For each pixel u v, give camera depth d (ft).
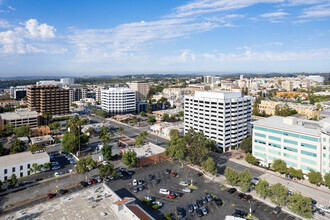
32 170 418.72
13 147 523.70
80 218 258.78
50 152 544.21
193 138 462.19
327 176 353.92
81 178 405.39
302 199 281.74
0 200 329.72
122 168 444.96
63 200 301.02
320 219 288.51
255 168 452.35
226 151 554.05
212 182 391.04
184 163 476.54
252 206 317.42
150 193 352.69
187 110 629.10
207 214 299.38
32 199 332.39
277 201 301.22
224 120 538.47
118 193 351.87
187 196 344.28
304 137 406.41
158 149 536.01
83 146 586.45
